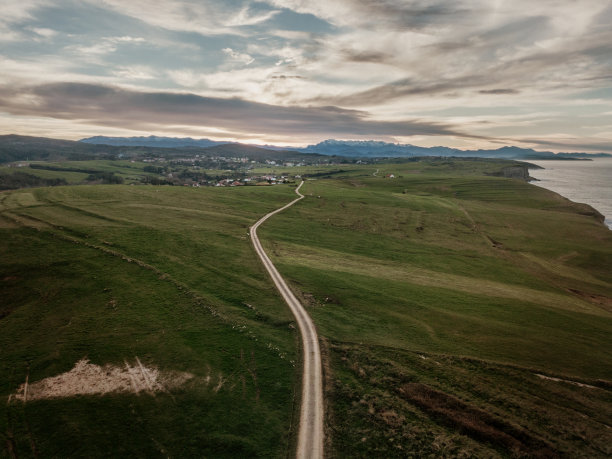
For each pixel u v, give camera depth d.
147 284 55.50
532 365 40.88
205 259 68.12
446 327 49.44
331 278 63.78
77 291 52.31
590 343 47.34
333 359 40.22
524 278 79.00
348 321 49.28
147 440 28.81
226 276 61.06
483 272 80.69
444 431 30.73
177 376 36.19
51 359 37.69
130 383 34.88
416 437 29.92
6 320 45.00
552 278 81.62
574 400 34.97
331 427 30.95
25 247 65.62
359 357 40.62
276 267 67.06
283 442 29.45
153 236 77.56
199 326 45.44
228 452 28.25
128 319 46.06
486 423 31.44
